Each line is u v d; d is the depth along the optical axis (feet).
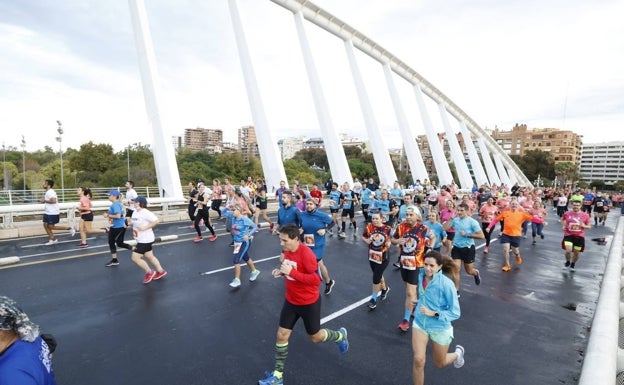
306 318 10.81
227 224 27.25
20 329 4.55
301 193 35.81
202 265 24.34
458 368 12.06
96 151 173.37
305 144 480.64
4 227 34.04
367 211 42.39
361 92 88.58
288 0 74.18
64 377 10.87
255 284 20.54
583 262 29.53
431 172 355.56
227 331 14.35
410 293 14.78
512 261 28.94
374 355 12.76
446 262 10.18
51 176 150.20
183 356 12.31
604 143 445.37
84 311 16.08
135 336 13.74
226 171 169.58
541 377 11.64
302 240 19.04
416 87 120.06
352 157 276.82
